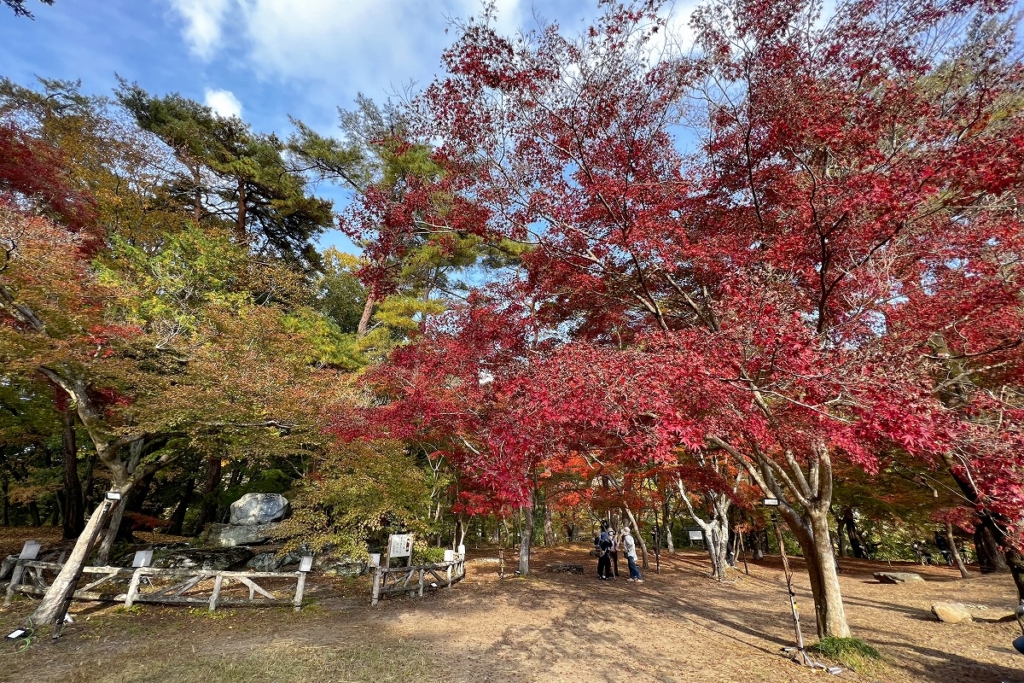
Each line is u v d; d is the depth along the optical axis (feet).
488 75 19.93
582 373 16.29
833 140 16.87
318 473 40.78
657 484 53.42
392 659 21.30
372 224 24.52
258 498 53.47
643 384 14.87
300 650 22.12
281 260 75.72
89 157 59.00
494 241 24.45
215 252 50.60
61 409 38.68
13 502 61.11
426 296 63.16
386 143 25.71
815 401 14.96
